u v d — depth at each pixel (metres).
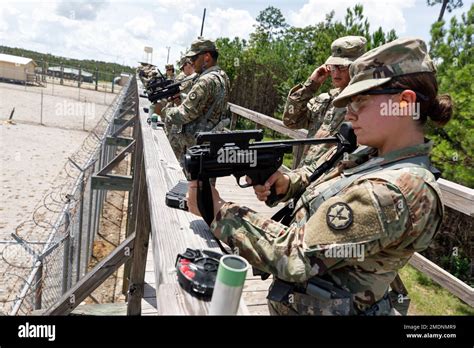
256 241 1.19
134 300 2.95
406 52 1.16
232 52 16.66
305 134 4.53
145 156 2.69
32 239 5.67
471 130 4.61
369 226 1.07
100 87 44.41
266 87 16.45
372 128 1.22
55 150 13.48
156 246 1.42
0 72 37.16
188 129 3.99
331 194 1.28
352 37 2.93
